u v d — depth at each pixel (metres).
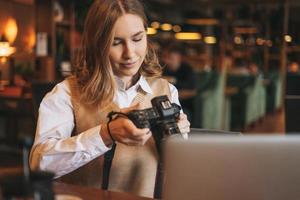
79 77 1.62
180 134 1.34
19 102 5.18
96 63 1.58
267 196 0.93
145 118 1.37
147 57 1.74
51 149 1.45
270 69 10.27
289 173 0.92
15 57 5.48
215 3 12.33
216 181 0.95
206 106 6.79
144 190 1.57
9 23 5.42
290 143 0.91
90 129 1.45
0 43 5.34
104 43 1.54
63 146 1.44
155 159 1.58
